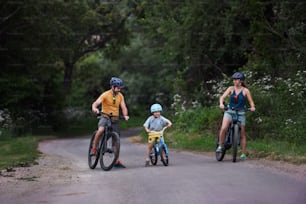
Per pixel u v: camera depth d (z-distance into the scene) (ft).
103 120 92.89
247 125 124.77
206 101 191.21
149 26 215.72
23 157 114.01
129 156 118.83
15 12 210.38
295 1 137.39
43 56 235.81
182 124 171.73
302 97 123.75
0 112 214.48
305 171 77.30
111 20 332.80
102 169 91.97
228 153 109.50
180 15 193.57
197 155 114.62
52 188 70.74
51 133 264.72
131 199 59.77
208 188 64.34
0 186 74.13
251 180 69.87
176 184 68.39
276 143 109.81
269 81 141.38
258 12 143.54
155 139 94.58
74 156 126.31
